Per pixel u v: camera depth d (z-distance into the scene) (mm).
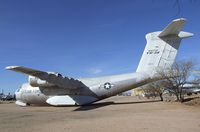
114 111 25328
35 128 15172
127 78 34188
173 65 33656
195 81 37875
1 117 22281
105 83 34500
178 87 35562
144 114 21281
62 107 33531
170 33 32812
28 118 21047
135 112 23422
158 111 23375
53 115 23141
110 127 14617
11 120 19812
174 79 35000
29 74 28734
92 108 30047
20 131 14211
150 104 31891
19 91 37719
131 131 13172
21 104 37812
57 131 13805
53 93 35219
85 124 16234
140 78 33906
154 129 13555
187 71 35375
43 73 28672
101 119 18812
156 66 33750
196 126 14234
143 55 34250
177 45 33406
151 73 33812
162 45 33719
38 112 26953
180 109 24469
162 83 37688
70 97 34500
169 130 13133
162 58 33688
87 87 34625
